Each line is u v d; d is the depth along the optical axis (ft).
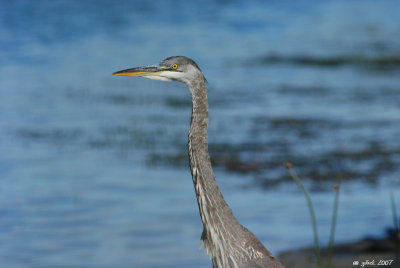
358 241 32.76
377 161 48.34
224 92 74.74
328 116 62.44
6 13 126.82
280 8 153.69
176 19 133.39
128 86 79.87
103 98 72.23
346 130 57.00
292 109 65.57
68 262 32.55
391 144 52.60
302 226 35.83
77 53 100.48
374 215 37.29
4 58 95.50
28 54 98.32
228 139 54.34
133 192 42.55
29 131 58.03
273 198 41.04
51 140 55.31
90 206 40.73
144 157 50.65
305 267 29.86
